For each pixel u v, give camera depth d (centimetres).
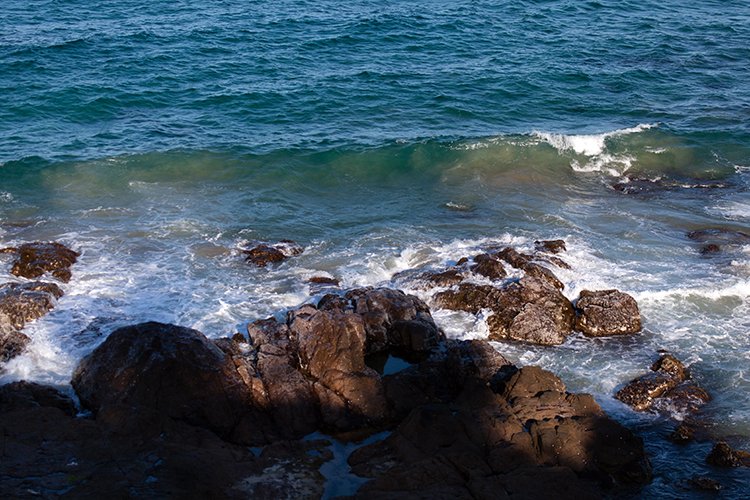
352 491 1838
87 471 1797
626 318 2509
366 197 3294
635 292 2639
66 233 2917
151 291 2602
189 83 4269
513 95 4294
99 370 2116
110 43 4728
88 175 3328
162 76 4325
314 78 4378
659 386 2233
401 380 2195
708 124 4031
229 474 1839
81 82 4188
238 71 4434
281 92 4188
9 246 2781
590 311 2517
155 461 1839
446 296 2577
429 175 3478
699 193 3416
